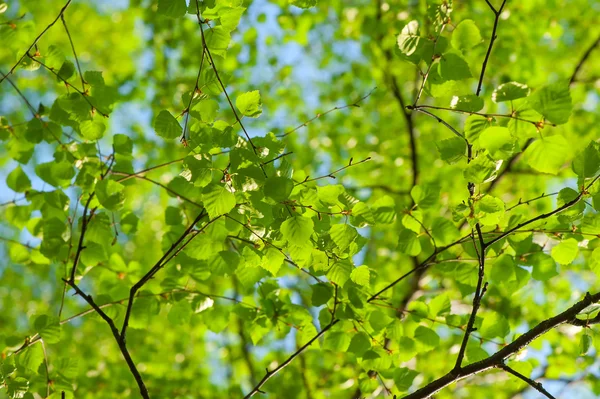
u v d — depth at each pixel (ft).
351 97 12.96
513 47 11.34
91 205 7.76
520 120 7.04
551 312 9.93
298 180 7.60
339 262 7.34
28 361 7.61
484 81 11.76
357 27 12.28
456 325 7.69
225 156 9.73
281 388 9.34
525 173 11.51
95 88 7.52
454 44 7.10
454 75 7.05
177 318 7.93
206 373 11.27
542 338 8.46
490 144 7.01
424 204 7.53
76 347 12.71
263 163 7.12
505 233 7.31
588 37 12.57
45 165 7.75
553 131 11.55
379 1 11.57
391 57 11.66
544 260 7.56
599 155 7.06
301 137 13.23
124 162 7.78
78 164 7.73
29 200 7.94
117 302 7.80
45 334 7.54
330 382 9.27
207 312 7.95
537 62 12.29
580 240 7.47
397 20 11.02
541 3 11.60
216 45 7.16
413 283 9.90
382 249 11.98
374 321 7.54
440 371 9.78
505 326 7.63
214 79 7.18
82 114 7.50
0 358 7.68
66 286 7.86
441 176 12.25
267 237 7.29
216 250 7.60
